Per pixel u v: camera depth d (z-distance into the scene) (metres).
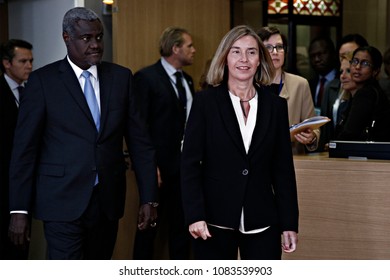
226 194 3.18
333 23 7.93
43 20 5.59
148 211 3.66
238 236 3.28
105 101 3.57
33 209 3.59
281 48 4.43
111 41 5.76
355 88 5.01
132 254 5.36
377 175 3.88
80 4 5.38
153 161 3.71
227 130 3.18
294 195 3.29
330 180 3.99
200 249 3.26
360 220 3.93
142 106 5.10
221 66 3.26
